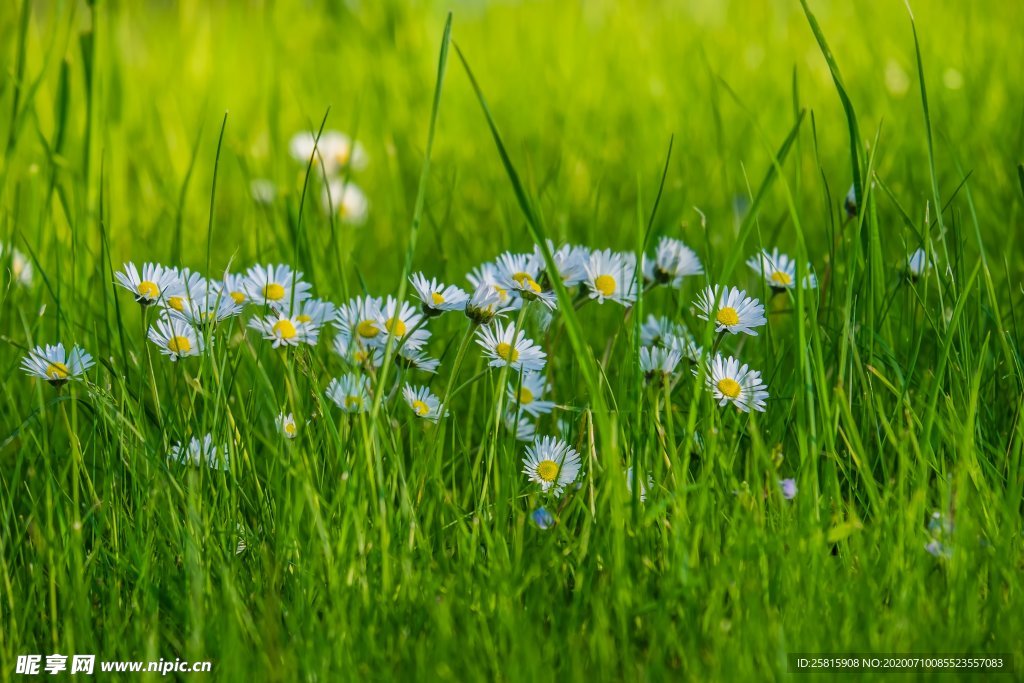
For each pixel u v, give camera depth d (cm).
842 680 201
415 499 210
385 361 207
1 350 223
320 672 202
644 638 204
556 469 211
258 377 212
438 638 203
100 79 239
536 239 206
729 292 212
